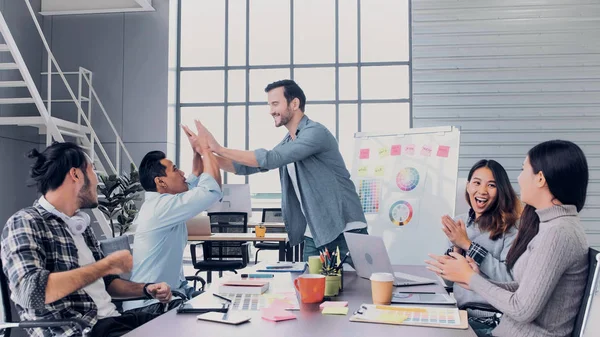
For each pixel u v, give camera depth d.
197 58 8.26
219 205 6.57
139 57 7.75
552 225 1.63
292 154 2.57
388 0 7.93
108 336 1.95
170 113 7.87
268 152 2.56
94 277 1.76
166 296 2.15
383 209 3.87
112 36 7.79
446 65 7.52
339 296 1.90
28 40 7.50
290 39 8.11
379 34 7.95
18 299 1.71
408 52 7.88
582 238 1.62
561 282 1.62
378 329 1.42
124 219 6.10
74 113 7.73
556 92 7.32
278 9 8.16
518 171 7.34
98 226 7.13
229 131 8.21
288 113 2.74
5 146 6.83
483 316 2.28
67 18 7.84
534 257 1.61
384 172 3.97
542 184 1.68
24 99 5.66
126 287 2.17
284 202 2.84
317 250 2.82
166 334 1.38
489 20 7.44
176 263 2.62
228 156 2.65
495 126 7.41
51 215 1.92
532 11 7.36
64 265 1.90
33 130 7.45
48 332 1.86
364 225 2.77
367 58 7.97
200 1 8.26
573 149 1.65
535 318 1.63
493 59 7.43
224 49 8.22
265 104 8.15
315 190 2.67
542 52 7.35
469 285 1.70
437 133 3.84
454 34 7.51
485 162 2.67
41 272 1.71
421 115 7.57
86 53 7.80
